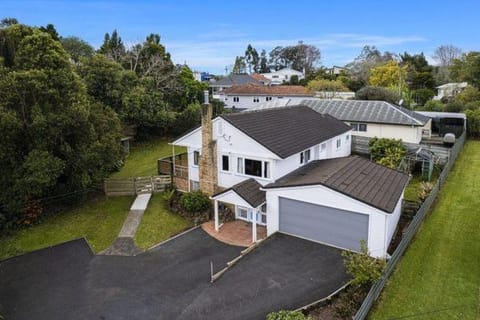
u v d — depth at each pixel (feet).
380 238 51.93
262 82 304.30
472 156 107.65
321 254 54.80
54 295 50.42
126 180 87.35
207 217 72.95
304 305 43.27
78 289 51.70
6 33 76.79
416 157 90.99
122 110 129.59
